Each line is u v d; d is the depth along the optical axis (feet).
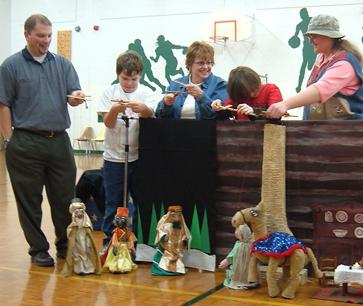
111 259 11.93
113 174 13.04
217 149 11.98
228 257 10.83
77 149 49.60
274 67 41.55
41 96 12.30
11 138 12.37
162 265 11.64
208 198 12.00
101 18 48.11
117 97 13.16
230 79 12.02
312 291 10.43
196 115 12.76
